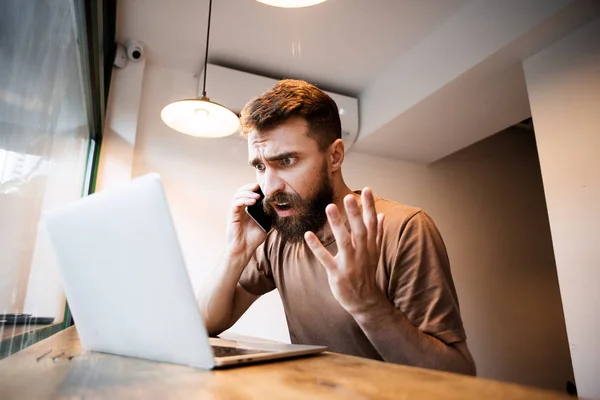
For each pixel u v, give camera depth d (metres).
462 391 0.39
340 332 0.99
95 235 0.53
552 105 1.85
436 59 2.34
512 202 3.77
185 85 2.74
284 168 0.99
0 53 0.73
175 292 0.48
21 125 0.89
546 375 3.37
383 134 2.91
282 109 0.96
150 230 0.47
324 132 1.02
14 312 1.01
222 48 2.56
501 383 0.42
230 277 1.08
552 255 3.81
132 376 0.46
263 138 0.98
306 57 2.65
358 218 0.66
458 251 3.36
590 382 1.53
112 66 2.47
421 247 0.90
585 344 1.57
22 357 0.59
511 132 4.00
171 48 2.55
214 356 0.52
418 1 2.15
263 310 2.55
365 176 3.20
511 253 3.59
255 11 2.23
